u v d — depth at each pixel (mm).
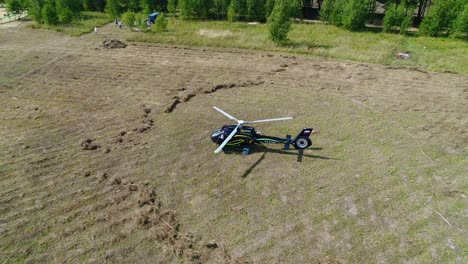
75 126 15992
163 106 18000
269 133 15531
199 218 10859
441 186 12266
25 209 11000
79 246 9766
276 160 13688
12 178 12383
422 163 13547
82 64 23844
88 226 10445
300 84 21031
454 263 9320
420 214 11008
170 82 21125
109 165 13289
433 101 18906
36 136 15070
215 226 10555
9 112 17141
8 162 13227
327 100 18922
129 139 15000
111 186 12141
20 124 16031
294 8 36719
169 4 38844
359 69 23703
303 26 35250
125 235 10164
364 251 9695
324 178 12664
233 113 17344
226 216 10938
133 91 19812
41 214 10828
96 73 22344
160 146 14539
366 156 13969
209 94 19578
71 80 21188
